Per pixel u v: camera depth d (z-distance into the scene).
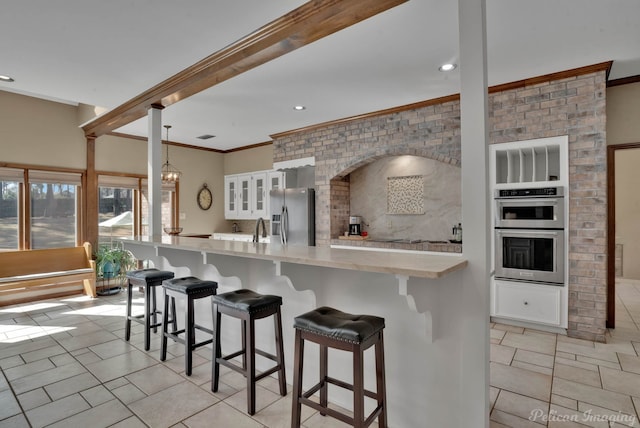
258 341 2.83
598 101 3.30
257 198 6.86
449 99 4.16
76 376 2.66
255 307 2.18
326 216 5.39
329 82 3.70
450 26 2.60
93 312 4.39
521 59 3.17
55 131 5.21
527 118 3.63
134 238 3.68
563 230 3.45
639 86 3.61
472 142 1.80
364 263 1.76
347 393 2.25
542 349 3.17
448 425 1.88
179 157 6.87
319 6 2.21
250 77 3.56
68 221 5.43
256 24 2.49
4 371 2.75
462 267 1.76
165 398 2.36
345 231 5.65
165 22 2.46
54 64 3.12
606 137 3.57
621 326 3.84
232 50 2.79
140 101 3.90
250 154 7.10
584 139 3.36
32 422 2.10
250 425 2.06
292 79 3.62
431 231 5.00
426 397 1.94
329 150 5.33
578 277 3.41
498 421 2.11
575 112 3.40
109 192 5.96
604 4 2.33
